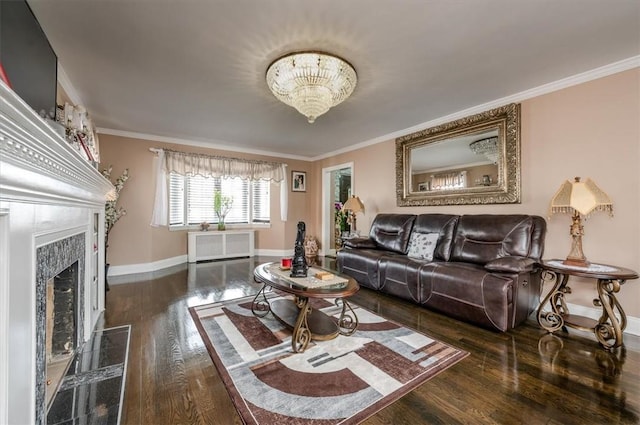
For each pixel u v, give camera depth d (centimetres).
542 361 191
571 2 168
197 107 332
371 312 287
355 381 166
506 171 313
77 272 193
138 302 304
